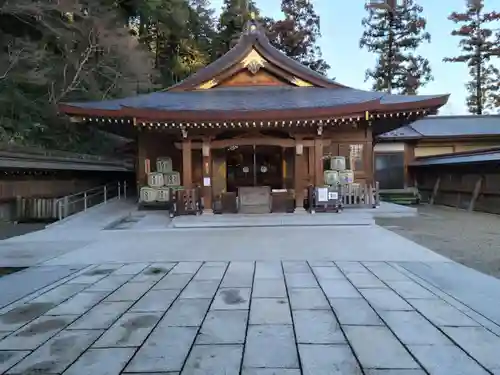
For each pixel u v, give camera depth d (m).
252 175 14.57
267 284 4.50
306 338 2.98
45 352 2.79
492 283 4.47
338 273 4.98
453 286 4.36
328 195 11.08
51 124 18.72
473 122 20.05
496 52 31.72
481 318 3.37
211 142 11.52
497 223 9.95
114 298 4.04
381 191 17.56
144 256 6.21
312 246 6.88
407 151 18.05
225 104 12.17
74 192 14.43
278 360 2.63
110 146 22.17
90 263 5.75
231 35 31.31
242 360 2.63
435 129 18.91
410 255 6.05
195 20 31.17
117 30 21.06
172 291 4.27
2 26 17.53
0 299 4.04
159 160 13.45
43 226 10.16
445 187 15.31
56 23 18.59
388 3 31.31
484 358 2.64
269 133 11.79
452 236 8.02
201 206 11.40
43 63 17.86
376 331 3.10
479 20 32.06
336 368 2.51
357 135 13.73
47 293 4.24
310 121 10.76
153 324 3.29
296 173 11.45
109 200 14.73
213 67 15.23
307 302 3.83
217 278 4.80
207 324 3.28
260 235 8.18
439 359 2.63
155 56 28.95
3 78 15.75
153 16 26.06
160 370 2.51
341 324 3.25
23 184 11.45
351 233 8.33
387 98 12.59
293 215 10.62
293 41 33.28
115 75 21.48
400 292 4.14
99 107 11.45
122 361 2.64
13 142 14.69
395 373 2.45
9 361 2.66
